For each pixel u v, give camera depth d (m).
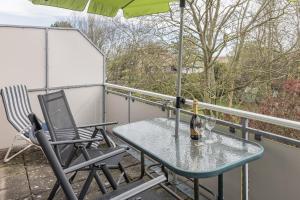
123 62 6.05
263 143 1.76
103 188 1.89
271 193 1.74
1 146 3.50
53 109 2.34
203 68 5.35
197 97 5.41
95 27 6.05
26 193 2.42
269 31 4.91
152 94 2.87
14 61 3.50
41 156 3.30
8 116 3.01
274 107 4.79
